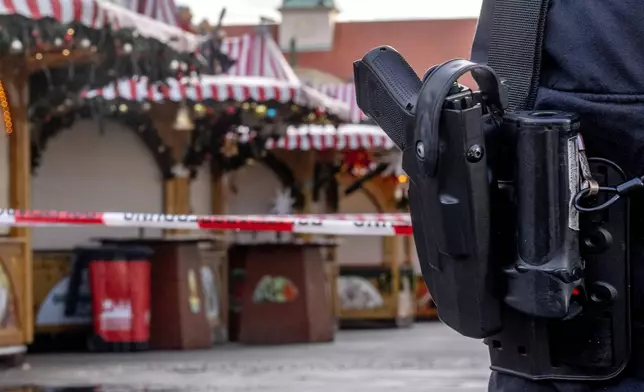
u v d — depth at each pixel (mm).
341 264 21625
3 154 11711
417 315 23656
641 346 2348
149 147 14680
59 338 14383
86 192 14414
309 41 37344
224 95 14156
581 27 2395
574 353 2361
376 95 2453
